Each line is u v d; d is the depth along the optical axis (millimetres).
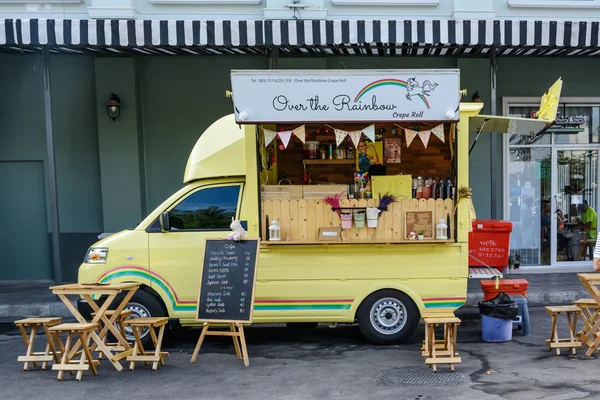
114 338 5957
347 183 7375
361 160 6844
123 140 9469
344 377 4910
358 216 5738
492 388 4551
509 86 9750
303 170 7246
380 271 5762
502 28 7512
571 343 5492
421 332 6574
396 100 5387
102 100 9438
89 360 5039
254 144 5754
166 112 9750
